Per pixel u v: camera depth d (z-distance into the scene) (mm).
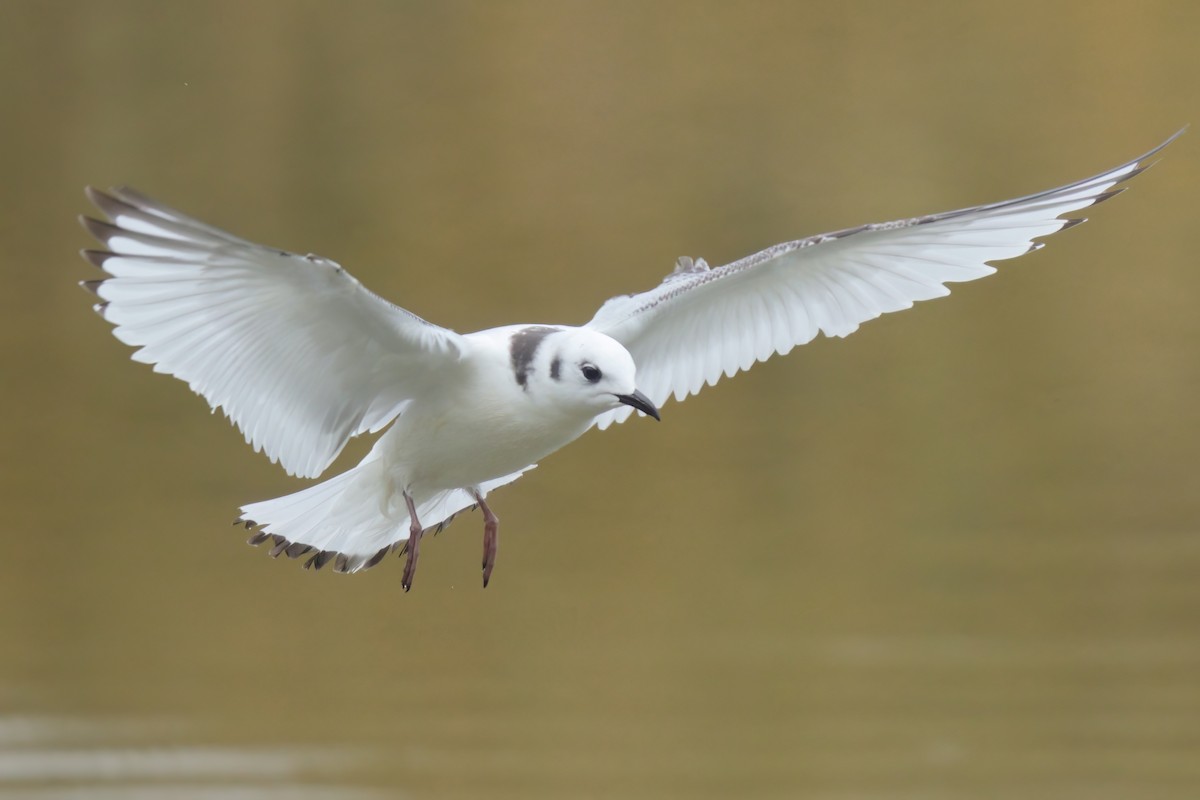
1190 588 16766
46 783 13477
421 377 9312
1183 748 13961
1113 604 16641
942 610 16672
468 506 10570
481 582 17250
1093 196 9914
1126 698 14922
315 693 15336
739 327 10406
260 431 9102
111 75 22531
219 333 8578
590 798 13375
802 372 19250
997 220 9844
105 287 8008
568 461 18469
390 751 14039
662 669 15734
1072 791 13422
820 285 10203
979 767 13664
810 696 15031
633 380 9352
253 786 13516
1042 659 15625
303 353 8922
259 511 9750
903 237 9891
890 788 13570
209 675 15648
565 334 9445
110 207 7773
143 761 13945
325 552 9852
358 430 9602
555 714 14867
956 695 14984
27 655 15812
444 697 15250
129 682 15453
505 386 9367
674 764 13992
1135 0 21922
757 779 13484
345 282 8383
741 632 16359
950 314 19703
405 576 9453
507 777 13602
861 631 16391
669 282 10641
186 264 8086
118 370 19891
